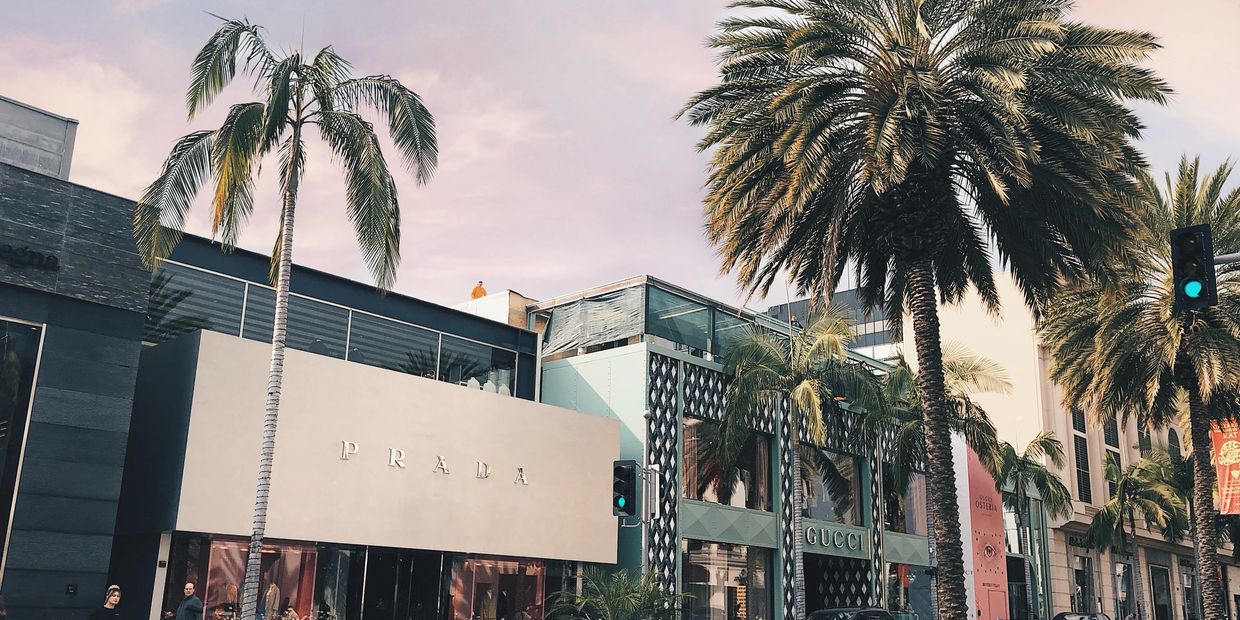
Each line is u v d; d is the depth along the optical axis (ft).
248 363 74.23
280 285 65.77
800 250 77.30
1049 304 79.82
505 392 109.70
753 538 112.98
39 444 64.75
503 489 90.74
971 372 124.26
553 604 95.61
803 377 107.76
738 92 73.20
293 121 67.26
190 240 86.99
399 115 68.74
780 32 70.64
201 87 64.13
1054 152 69.36
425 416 85.51
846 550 126.31
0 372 64.18
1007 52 66.18
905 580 138.10
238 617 72.90
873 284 81.56
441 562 86.84
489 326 109.70
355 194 68.13
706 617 106.01
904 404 127.34
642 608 90.89
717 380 114.32
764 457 118.21
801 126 66.28
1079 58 68.23
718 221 74.13
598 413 107.96
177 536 71.00
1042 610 173.99
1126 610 205.05
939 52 69.77
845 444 130.52
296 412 76.38
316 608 77.92
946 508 68.39
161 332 82.94
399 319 101.30
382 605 82.53
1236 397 100.01
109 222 70.59
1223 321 92.79
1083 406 108.17
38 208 67.21
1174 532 173.47
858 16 69.62
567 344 115.14
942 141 64.80
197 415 70.54
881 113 65.92
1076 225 70.90
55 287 67.05
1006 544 170.40
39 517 63.87
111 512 67.05
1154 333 96.02
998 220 74.69
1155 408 105.70
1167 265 93.81
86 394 67.31
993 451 124.47
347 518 78.07
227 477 71.51
